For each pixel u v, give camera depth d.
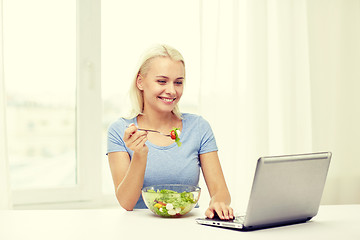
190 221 1.40
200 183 2.59
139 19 2.64
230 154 2.66
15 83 2.47
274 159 1.21
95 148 2.65
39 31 2.52
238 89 2.72
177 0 2.68
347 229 1.32
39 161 2.56
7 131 2.43
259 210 1.25
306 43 2.88
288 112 2.84
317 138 2.89
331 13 2.92
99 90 2.64
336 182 2.92
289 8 2.84
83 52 2.61
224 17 2.68
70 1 2.59
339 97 2.93
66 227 1.32
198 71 2.68
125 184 1.57
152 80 1.76
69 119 2.61
